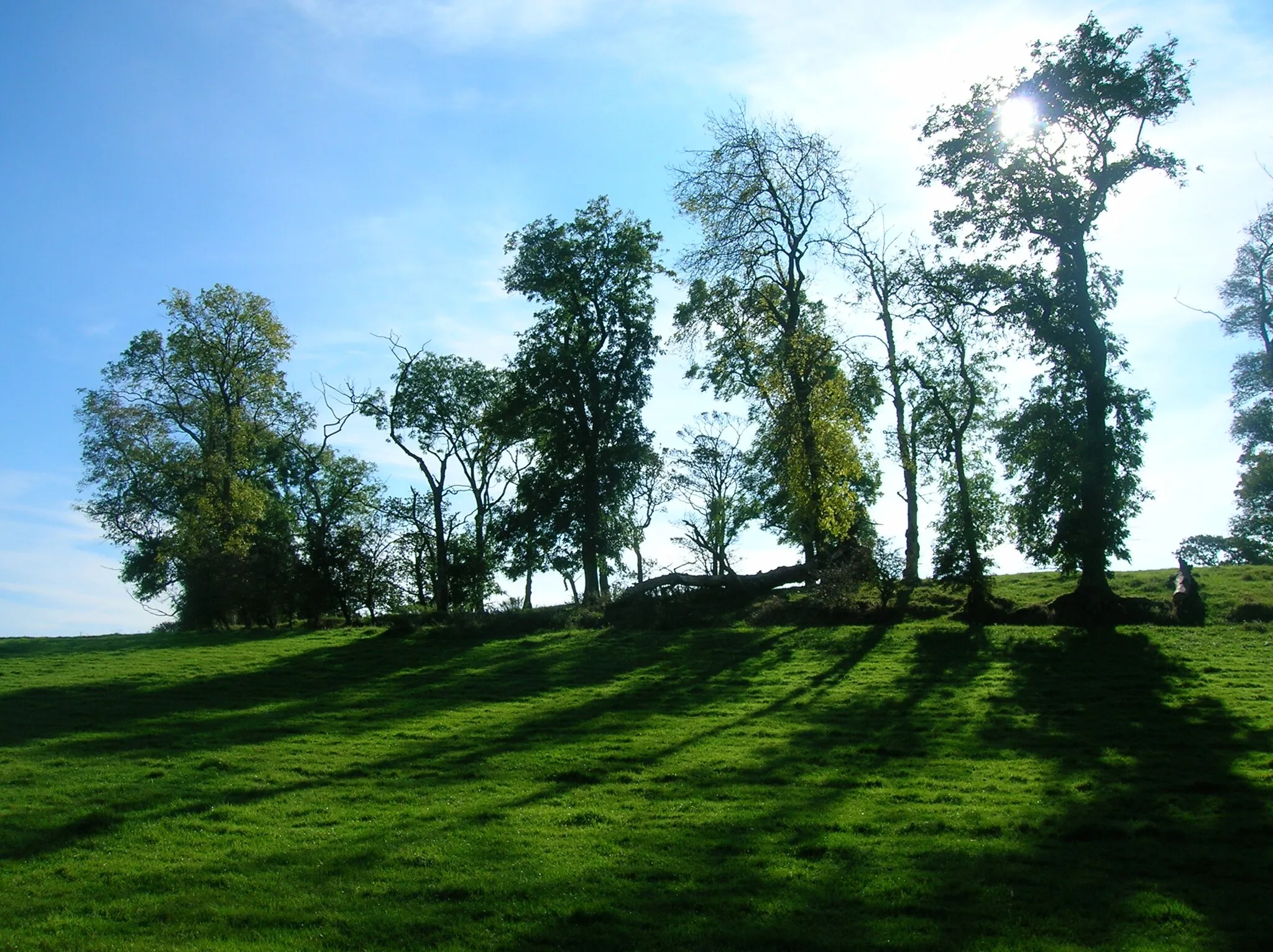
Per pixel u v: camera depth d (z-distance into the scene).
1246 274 50.44
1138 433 33.41
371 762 20.97
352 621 50.88
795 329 38.34
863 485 45.81
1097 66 32.38
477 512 56.62
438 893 12.68
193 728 25.41
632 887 12.67
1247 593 37.09
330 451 56.31
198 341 53.66
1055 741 20.72
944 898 12.10
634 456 52.19
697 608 41.81
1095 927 11.04
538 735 23.22
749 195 38.75
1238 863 13.01
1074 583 43.19
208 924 11.79
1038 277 34.31
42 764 21.45
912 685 27.11
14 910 12.44
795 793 17.44
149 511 57.94
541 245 51.38
